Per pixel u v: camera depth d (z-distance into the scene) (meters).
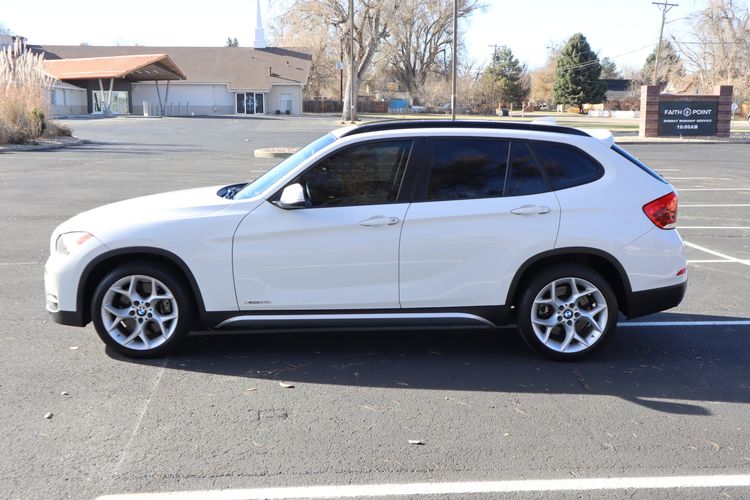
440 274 5.49
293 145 32.38
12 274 8.43
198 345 6.01
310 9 53.66
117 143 32.38
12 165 21.77
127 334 5.61
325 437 4.32
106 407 4.70
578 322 5.71
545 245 5.49
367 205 5.45
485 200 5.50
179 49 70.88
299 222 5.39
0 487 3.70
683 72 72.12
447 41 83.38
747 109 76.81
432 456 4.09
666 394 5.08
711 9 66.00
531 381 5.30
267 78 67.69
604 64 139.50
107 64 59.97
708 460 4.09
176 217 5.43
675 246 5.66
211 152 28.31
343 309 5.50
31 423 4.45
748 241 11.08
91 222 5.53
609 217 5.54
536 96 107.69
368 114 76.12
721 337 6.41
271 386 5.13
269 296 5.45
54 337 6.14
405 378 5.33
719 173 22.31
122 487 3.71
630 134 44.12
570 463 4.03
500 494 3.69
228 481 3.78
